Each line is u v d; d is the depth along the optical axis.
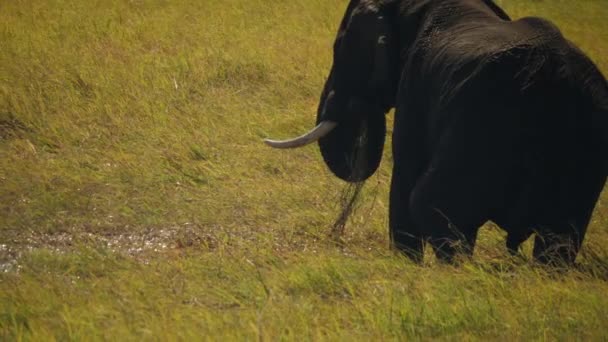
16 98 38.06
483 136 23.12
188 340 19.23
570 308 20.84
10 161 33.19
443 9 25.97
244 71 43.09
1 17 52.34
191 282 23.38
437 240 23.80
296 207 30.05
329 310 21.12
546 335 19.72
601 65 49.41
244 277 23.70
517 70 23.19
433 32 25.67
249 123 36.91
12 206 29.97
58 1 57.09
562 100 22.88
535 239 23.83
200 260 25.31
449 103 23.73
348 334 19.69
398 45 26.78
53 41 47.62
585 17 65.44
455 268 23.11
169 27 51.53
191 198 30.72
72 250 27.16
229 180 32.12
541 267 22.97
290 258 25.47
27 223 28.86
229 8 57.25
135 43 47.94
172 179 32.12
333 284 22.88
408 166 25.52
